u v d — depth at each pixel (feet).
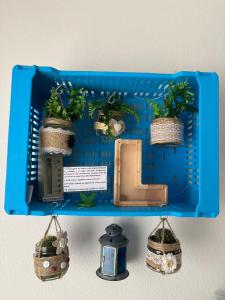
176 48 3.13
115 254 2.57
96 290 2.94
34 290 2.90
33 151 2.62
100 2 3.14
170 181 2.87
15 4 3.09
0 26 3.05
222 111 3.12
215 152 2.32
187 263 3.01
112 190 2.81
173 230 3.00
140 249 2.96
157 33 3.14
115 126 2.60
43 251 2.46
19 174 2.20
